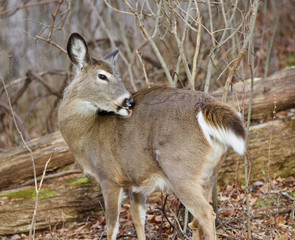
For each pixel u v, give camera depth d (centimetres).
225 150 674
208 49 1471
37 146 1053
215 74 1395
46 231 962
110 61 838
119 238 873
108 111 764
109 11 1641
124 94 743
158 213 942
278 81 1113
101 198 1002
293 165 1046
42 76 1543
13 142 1464
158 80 1549
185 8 1378
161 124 689
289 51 1759
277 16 1681
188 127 664
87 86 771
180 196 666
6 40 1694
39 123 1597
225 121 631
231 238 784
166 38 1628
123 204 1015
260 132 1052
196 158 658
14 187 1044
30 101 1636
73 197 989
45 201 973
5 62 1673
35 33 1608
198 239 720
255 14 729
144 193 745
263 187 980
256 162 1029
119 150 743
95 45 1619
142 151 716
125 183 761
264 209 880
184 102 685
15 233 942
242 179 1025
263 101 1095
